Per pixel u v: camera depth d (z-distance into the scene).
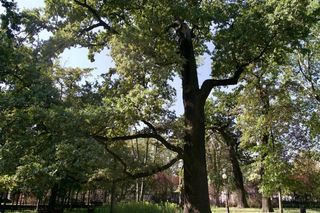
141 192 41.12
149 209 21.00
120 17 17.75
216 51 15.99
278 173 16.75
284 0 13.43
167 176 49.50
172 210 21.47
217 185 35.28
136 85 13.93
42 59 14.62
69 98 14.99
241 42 14.77
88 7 16.83
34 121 12.09
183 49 17.75
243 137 20.88
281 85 19.89
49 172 11.27
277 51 16.00
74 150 11.27
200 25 16.72
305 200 37.94
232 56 16.09
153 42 14.72
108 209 20.47
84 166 11.91
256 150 18.25
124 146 17.64
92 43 18.06
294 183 17.05
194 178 15.56
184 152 16.02
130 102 13.26
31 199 31.78
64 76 20.48
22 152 11.92
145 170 15.63
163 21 16.11
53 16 16.42
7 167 11.58
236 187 32.69
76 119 11.97
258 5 15.24
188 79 17.33
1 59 12.14
